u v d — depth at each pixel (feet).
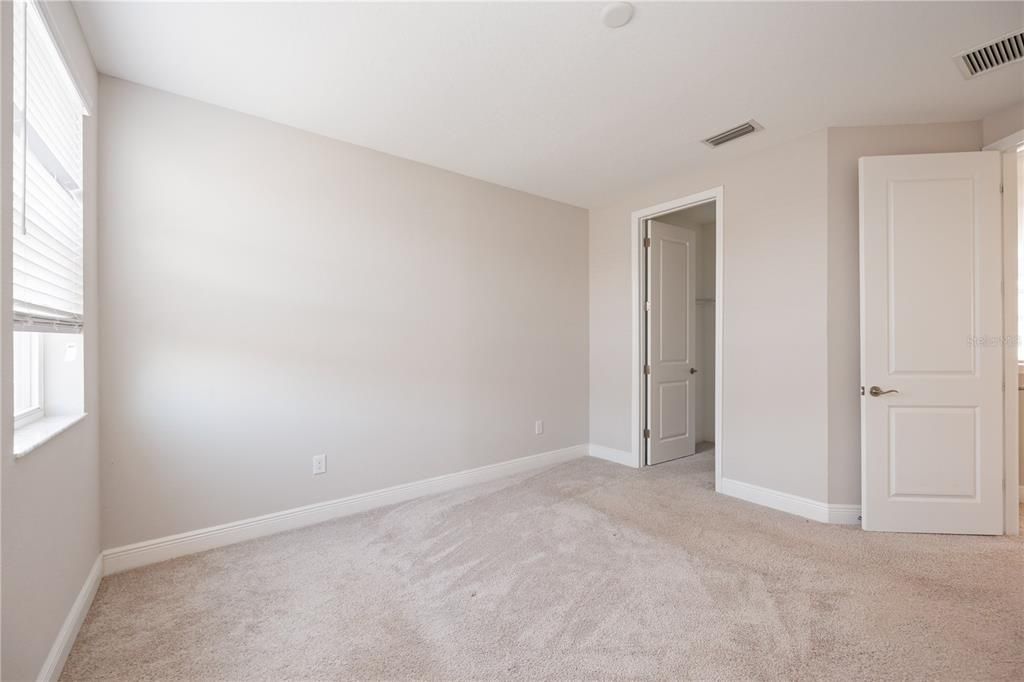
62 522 5.24
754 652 5.38
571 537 8.51
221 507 8.19
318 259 9.29
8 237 3.79
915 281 8.62
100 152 7.12
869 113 8.63
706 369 16.81
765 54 6.84
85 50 6.31
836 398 9.19
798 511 9.61
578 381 14.48
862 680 4.93
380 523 9.22
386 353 10.27
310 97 7.98
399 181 10.50
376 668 5.17
